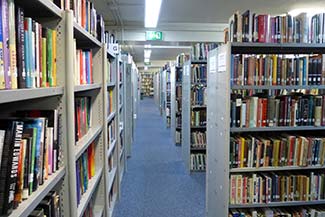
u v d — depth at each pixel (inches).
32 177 41.6
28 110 50.9
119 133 152.3
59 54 52.7
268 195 100.6
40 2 41.9
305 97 101.3
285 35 95.0
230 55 91.9
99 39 97.1
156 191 154.7
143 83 1061.1
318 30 96.3
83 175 76.7
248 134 107.7
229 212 101.0
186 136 194.2
